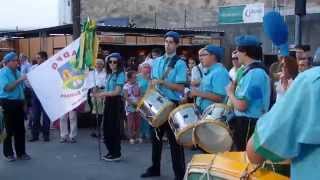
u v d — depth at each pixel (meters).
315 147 2.23
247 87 5.15
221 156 3.65
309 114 2.21
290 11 19.06
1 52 17.34
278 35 3.82
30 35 18.42
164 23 23.67
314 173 2.23
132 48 16.69
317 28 18.30
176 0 23.19
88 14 26.17
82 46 9.30
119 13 25.30
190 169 3.78
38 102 11.23
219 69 6.39
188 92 7.37
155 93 6.88
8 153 9.27
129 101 10.95
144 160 9.20
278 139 2.27
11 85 8.92
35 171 8.43
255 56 5.27
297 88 2.26
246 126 5.19
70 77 9.43
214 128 5.03
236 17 19.80
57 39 15.76
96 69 10.96
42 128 11.38
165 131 7.68
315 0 19.22
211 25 21.80
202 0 22.23
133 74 11.04
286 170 3.27
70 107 9.41
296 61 5.52
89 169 8.50
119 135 9.11
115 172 8.27
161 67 7.12
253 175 3.22
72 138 11.14
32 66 13.15
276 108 2.31
